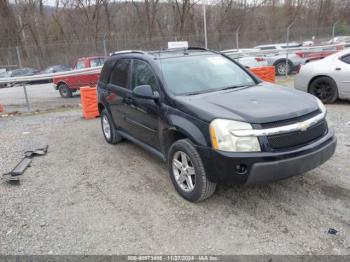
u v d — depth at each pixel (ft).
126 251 10.74
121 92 18.04
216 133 11.51
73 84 48.14
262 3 148.05
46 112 36.17
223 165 11.44
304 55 55.11
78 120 30.12
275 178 11.28
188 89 14.51
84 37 131.03
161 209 13.06
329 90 27.27
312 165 11.88
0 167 18.61
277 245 10.56
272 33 88.07
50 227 12.32
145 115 15.66
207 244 10.84
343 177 14.62
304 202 12.85
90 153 20.20
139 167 17.44
